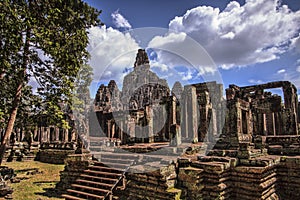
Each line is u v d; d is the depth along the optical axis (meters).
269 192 7.25
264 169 6.97
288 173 7.89
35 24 8.14
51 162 18.30
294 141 11.63
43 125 24.08
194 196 6.91
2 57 7.74
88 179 8.80
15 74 9.00
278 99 19.48
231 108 12.62
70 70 9.74
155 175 7.05
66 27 9.43
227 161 7.46
